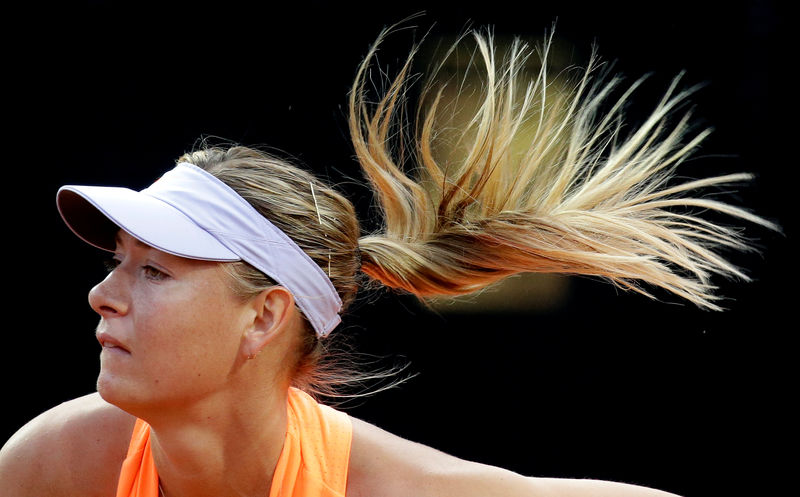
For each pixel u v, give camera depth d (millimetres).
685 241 7141
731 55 14562
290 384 6535
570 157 7105
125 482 6453
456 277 6961
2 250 15375
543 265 6926
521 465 15195
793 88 14523
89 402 7035
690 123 14625
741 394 15242
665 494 7035
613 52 14453
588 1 14273
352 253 6699
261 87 15195
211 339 5844
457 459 6949
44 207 15469
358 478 6660
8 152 15266
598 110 13812
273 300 6117
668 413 15266
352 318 15484
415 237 7035
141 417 5879
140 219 5652
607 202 7156
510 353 15625
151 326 5676
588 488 6945
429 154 7152
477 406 15492
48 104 15281
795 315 14984
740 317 15289
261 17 15039
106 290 5707
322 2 14906
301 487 6449
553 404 15508
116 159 15453
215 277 5871
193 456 6121
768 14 14461
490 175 6883
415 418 15539
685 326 15477
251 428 6199
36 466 6777
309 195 6398
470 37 14039
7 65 15141
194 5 15109
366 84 14602
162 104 15367
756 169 14750
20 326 15406
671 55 14500
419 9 14422
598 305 15656
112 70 15305
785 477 14836
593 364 15547
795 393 15031
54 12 15117
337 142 14977
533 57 14047
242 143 15125
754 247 14961
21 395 15273
